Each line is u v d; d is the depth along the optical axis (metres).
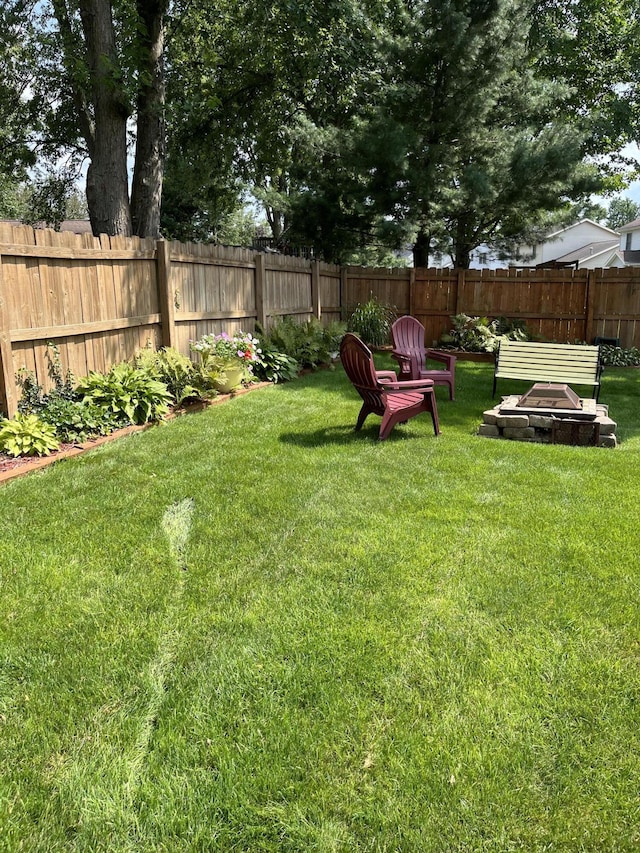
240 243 32.06
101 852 1.41
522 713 1.82
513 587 2.54
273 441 4.79
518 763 1.64
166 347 6.24
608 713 1.83
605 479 3.96
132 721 1.80
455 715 1.81
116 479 3.84
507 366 6.84
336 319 11.30
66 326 4.82
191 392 5.92
